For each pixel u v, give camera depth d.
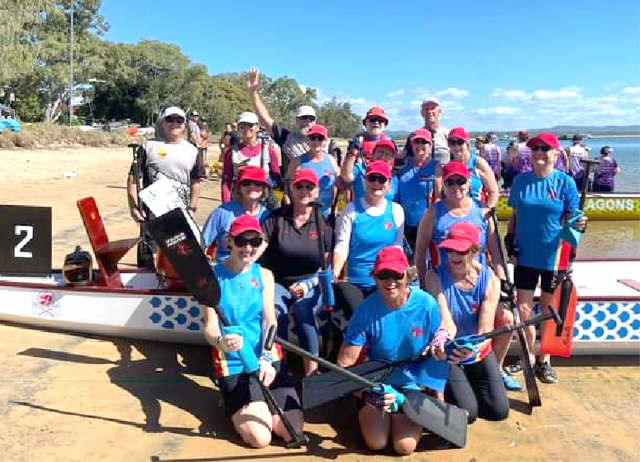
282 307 4.00
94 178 16.86
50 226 5.17
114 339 4.86
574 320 4.33
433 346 3.35
